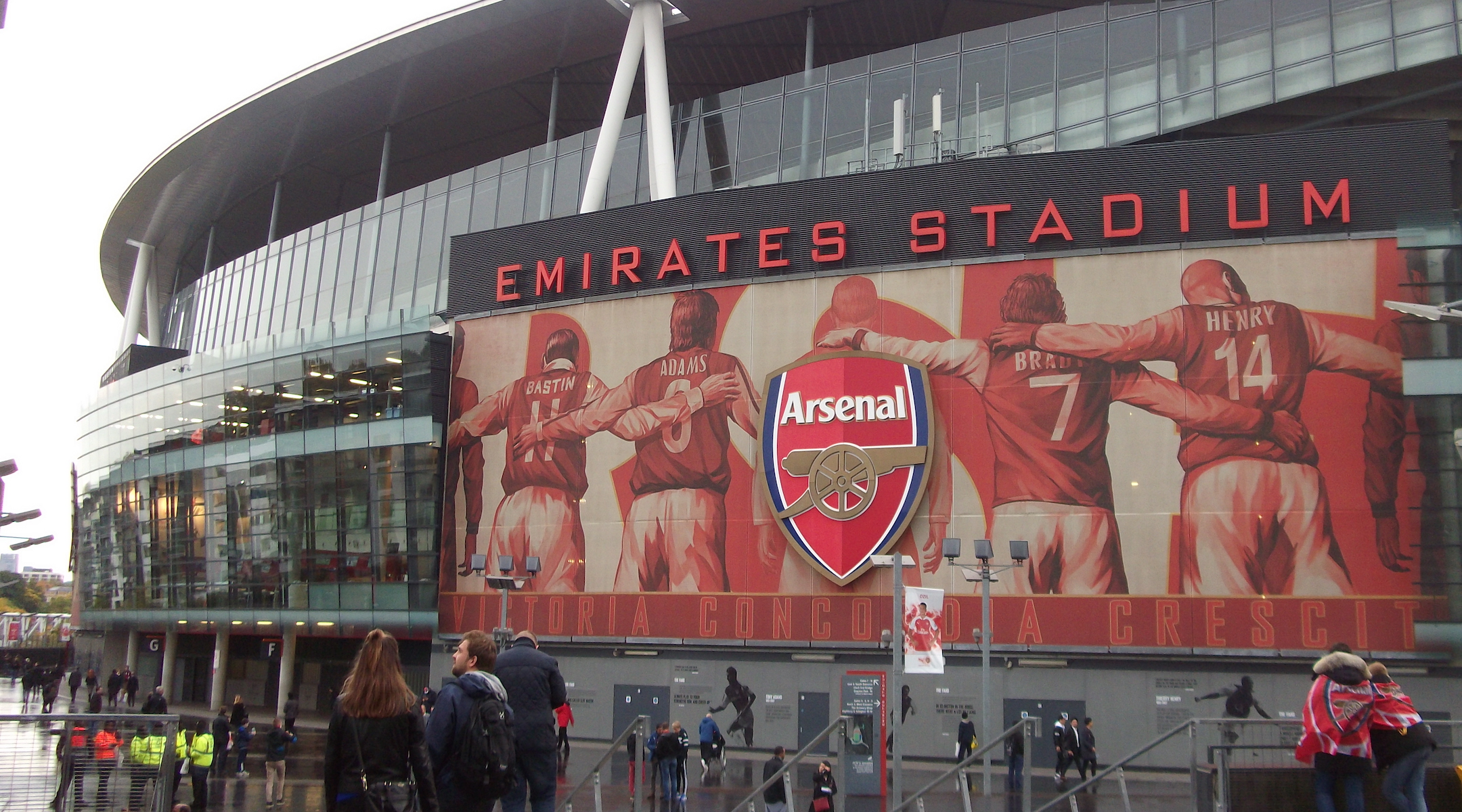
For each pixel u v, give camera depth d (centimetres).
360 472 5488
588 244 5078
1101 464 4056
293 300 7275
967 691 4056
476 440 5181
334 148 7456
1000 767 3934
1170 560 3931
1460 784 1355
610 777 3691
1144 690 3894
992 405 4222
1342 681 1207
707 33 6050
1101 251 4178
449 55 6281
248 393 6081
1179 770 1894
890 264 4462
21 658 10688
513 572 4941
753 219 4738
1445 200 3866
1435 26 4319
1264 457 3897
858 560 4256
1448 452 3719
